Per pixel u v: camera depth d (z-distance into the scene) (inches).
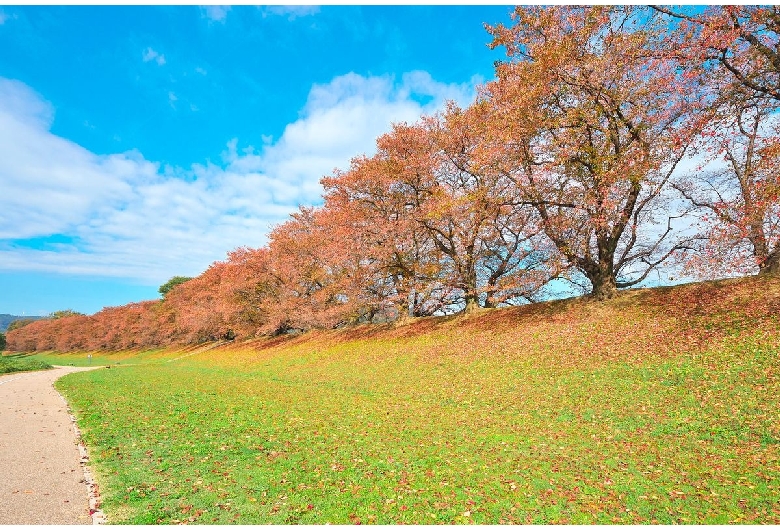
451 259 1186.6
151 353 3240.7
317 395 752.3
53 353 4726.9
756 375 485.1
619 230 853.2
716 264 652.1
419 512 291.1
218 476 357.4
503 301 1178.0
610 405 510.9
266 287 2000.5
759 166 561.3
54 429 533.0
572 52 722.8
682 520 272.5
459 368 804.0
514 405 566.6
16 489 328.2
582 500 303.7
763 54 580.7
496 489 324.5
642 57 689.6
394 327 1295.5
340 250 1256.2
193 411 639.1
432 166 1106.7
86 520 276.7
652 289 868.6
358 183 1232.2
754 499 293.3
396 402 649.0
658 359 602.9
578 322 843.4
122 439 477.1
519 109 762.8
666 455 375.2
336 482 343.6
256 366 1365.7
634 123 763.4
